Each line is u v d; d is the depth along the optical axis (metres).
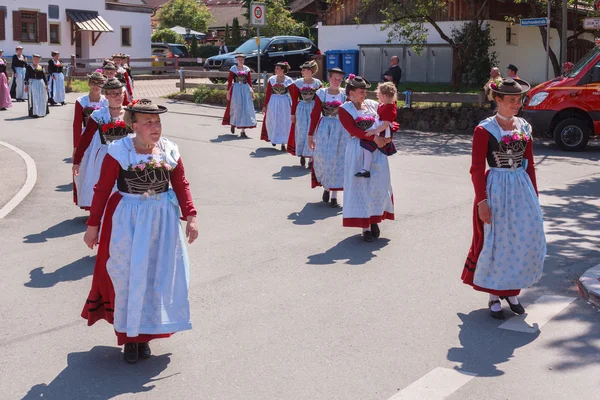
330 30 29.20
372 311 6.07
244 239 8.38
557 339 5.45
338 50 28.36
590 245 8.05
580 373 4.87
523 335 5.54
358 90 8.06
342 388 4.68
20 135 16.83
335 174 9.84
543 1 22.55
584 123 15.66
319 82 12.79
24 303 6.34
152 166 4.98
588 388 4.66
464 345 5.35
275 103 14.74
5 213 9.66
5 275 7.12
